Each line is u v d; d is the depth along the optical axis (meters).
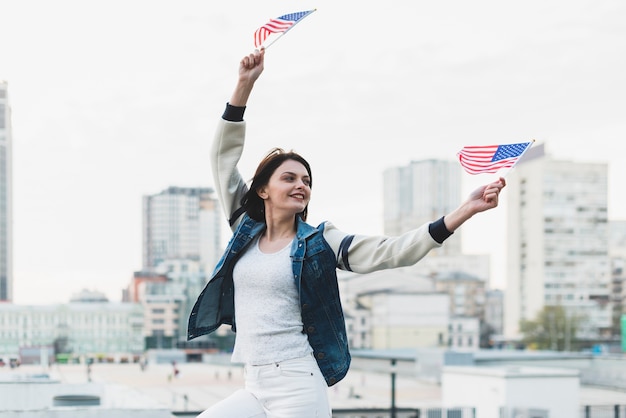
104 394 10.99
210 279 3.30
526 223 137.25
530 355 55.41
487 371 27.77
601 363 50.34
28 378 12.72
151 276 139.12
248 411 3.20
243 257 3.32
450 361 55.47
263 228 3.38
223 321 3.47
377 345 116.25
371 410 25.61
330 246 3.23
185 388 53.78
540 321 109.12
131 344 121.31
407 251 3.05
